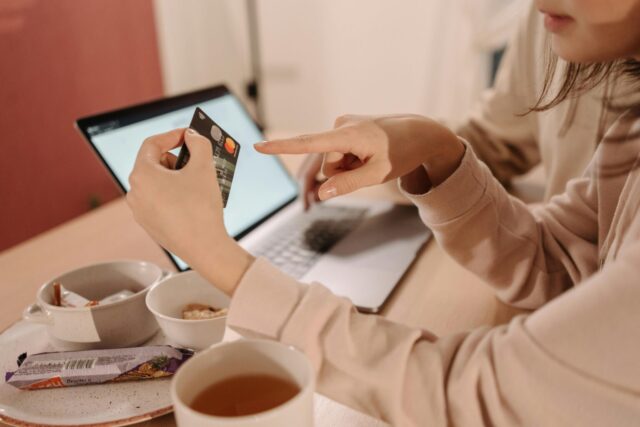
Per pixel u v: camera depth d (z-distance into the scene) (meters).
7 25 1.53
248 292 0.41
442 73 2.18
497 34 1.98
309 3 2.29
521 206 0.65
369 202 1.00
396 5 2.16
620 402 0.31
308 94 2.47
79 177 1.87
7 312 0.68
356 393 0.39
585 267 0.62
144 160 0.41
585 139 0.93
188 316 0.53
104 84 1.92
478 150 1.14
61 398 0.48
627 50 0.40
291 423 0.31
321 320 0.40
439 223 0.60
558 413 0.33
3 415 0.45
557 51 0.42
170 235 0.40
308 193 0.97
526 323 0.35
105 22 1.88
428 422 0.37
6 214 1.62
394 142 0.50
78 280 0.59
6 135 1.58
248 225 0.85
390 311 0.65
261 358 0.37
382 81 2.31
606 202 0.59
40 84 1.66
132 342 0.55
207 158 0.42
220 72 2.54
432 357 0.38
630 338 0.30
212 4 2.40
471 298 0.68
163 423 0.48
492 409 0.35
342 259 0.77
